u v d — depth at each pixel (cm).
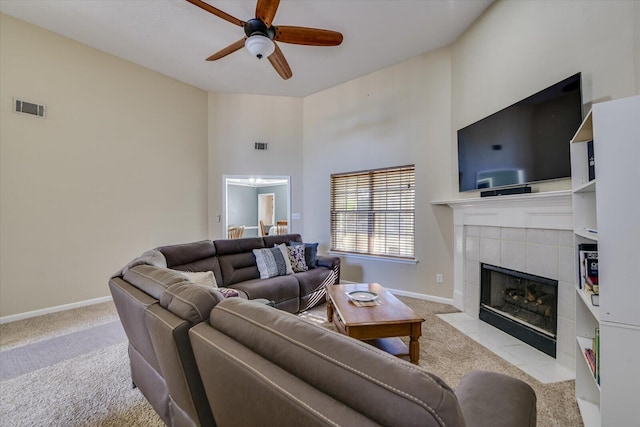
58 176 335
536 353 233
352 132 447
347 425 53
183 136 459
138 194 407
